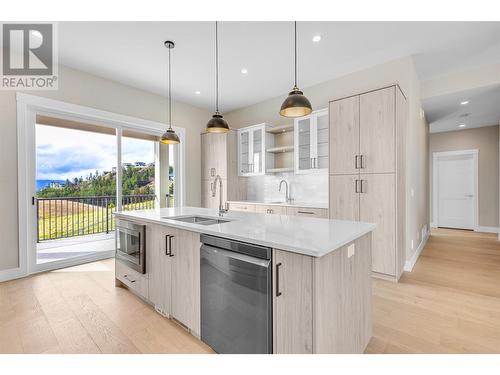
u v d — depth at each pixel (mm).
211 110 5465
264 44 2918
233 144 4969
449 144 6422
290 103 1983
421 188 4371
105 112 3822
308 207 3613
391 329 1932
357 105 3100
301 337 1217
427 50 3072
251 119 5145
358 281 1607
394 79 3291
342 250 1413
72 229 3926
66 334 1871
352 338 1529
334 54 3152
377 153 2945
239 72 3660
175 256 1964
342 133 3225
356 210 3107
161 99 4605
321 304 1204
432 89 3934
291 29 2633
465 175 6320
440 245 4590
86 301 2412
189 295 1842
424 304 2338
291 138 4578
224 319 1569
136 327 1966
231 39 2816
